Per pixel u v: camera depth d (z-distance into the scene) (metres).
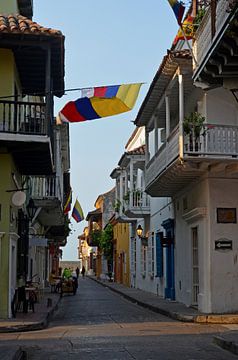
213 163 17.81
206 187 18.47
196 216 19.00
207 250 18.27
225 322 16.81
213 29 10.26
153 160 22.98
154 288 30.56
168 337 13.66
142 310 22.34
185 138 17.78
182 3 14.48
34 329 15.51
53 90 19.11
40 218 30.12
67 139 33.41
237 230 18.42
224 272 18.17
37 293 24.73
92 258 90.44
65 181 43.44
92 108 16.11
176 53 17.97
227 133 17.72
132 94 15.88
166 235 25.77
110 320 18.25
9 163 17.25
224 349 11.76
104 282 53.34
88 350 11.69
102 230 67.81
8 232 17.06
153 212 30.56
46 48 16.72
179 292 22.92
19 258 19.62
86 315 20.27
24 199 17.05
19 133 16.48
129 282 42.66
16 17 17.89
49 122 16.80
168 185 21.30
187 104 21.28
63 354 11.22
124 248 46.12
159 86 20.69
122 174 39.03
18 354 9.83
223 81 11.44
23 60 18.08
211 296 18.05
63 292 33.59
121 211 38.22
